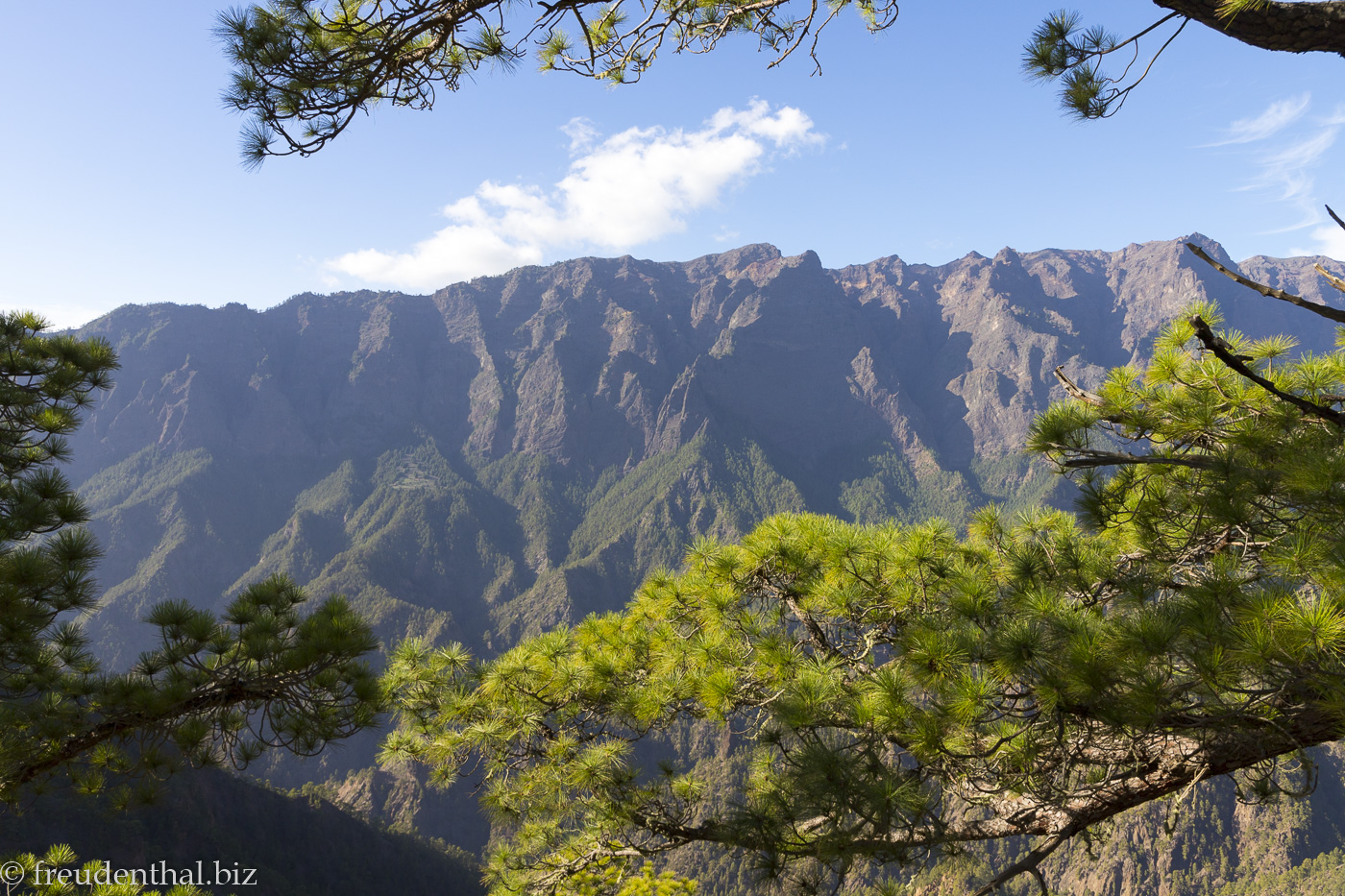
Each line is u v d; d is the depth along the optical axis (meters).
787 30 6.81
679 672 7.13
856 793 4.39
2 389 11.38
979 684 4.04
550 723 8.05
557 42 6.59
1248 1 3.07
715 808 6.19
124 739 7.56
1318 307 2.16
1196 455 4.33
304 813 106.81
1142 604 3.96
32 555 8.20
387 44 4.89
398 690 8.47
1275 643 3.10
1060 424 4.48
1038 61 3.85
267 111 4.95
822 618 6.82
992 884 4.73
